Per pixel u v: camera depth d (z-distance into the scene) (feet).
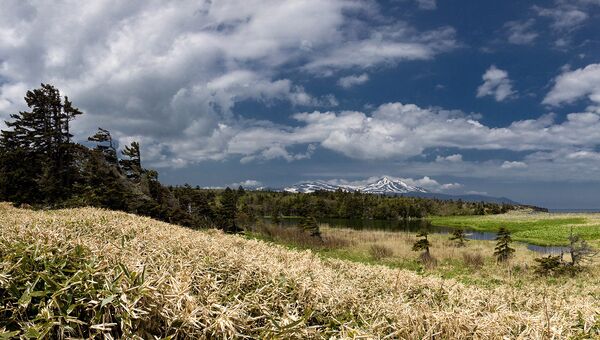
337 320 13.34
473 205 490.90
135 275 10.82
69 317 9.09
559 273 60.95
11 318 9.09
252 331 11.49
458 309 15.11
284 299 14.34
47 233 15.28
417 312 13.96
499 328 13.28
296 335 11.23
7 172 94.79
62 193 91.56
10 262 11.03
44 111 106.73
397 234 140.87
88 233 24.31
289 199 379.55
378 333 12.25
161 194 103.71
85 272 10.73
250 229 109.91
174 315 10.28
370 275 23.26
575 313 17.13
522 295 22.20
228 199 106.63
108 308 9.77
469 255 78.74
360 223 274.98
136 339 9.27
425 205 438.40
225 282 15.34
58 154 106.93
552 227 194.90
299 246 89.92
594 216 267.18
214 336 10.49
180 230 33.19
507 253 78.43
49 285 10.10
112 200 79.36
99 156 95.76
